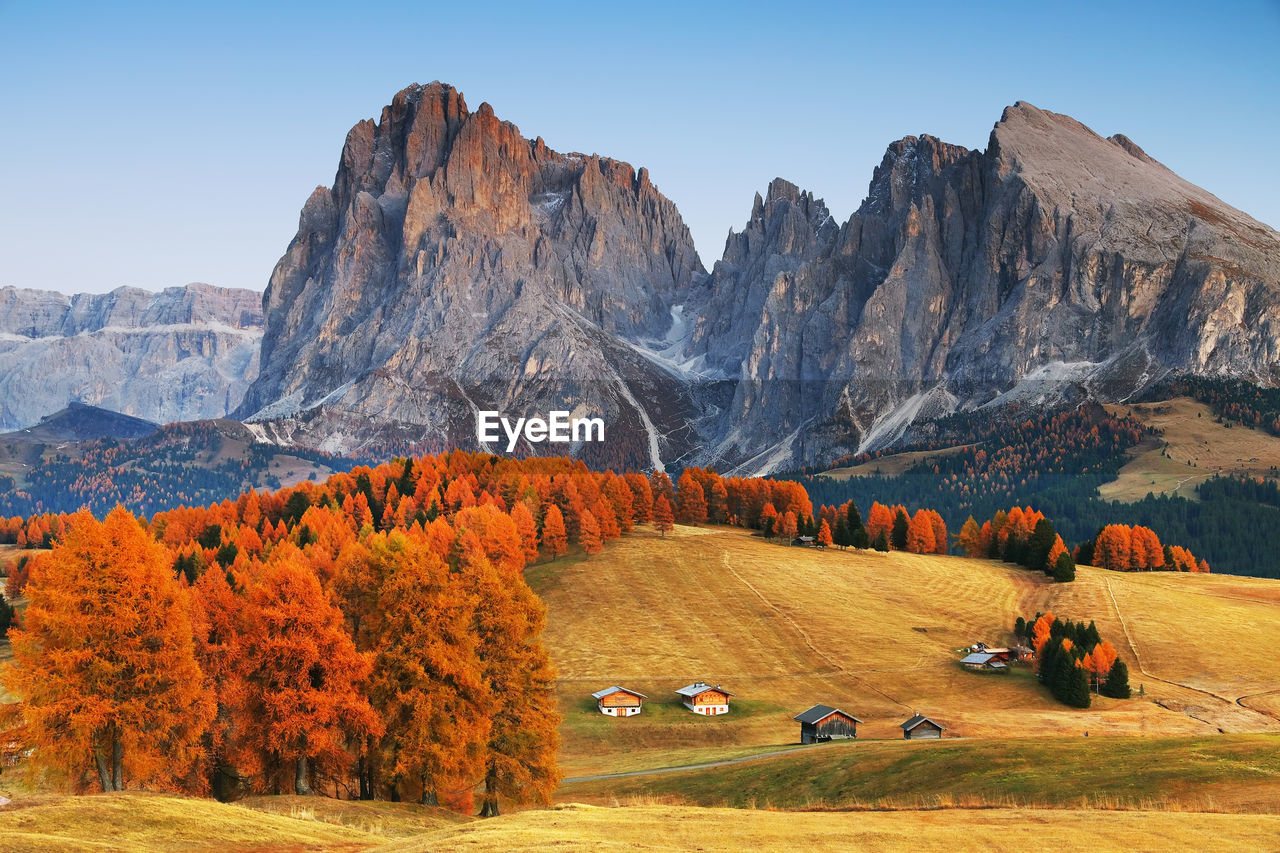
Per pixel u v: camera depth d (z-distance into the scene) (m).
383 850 35.06
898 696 123.56
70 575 45.66
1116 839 38.22
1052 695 122.94
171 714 46.41
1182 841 37.78
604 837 36.78
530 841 34.62
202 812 39.06
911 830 39.91
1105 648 125.62
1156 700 121.12
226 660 51.22
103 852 32.44
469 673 52.19
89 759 46.91
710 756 88.19
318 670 51.12
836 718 102.00
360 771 54.12
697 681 127.62
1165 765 54.50
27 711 43.94
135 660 45.84
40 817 35.69
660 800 66.25
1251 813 44.81
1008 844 37.53
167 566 48.31
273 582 51.56
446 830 39.81
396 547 55.47
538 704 56.91
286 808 45.50
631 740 104.69
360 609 58.44
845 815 45.97
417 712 51.09
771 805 61.69
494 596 56.34
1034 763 59.41
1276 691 125.62
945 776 60.09
